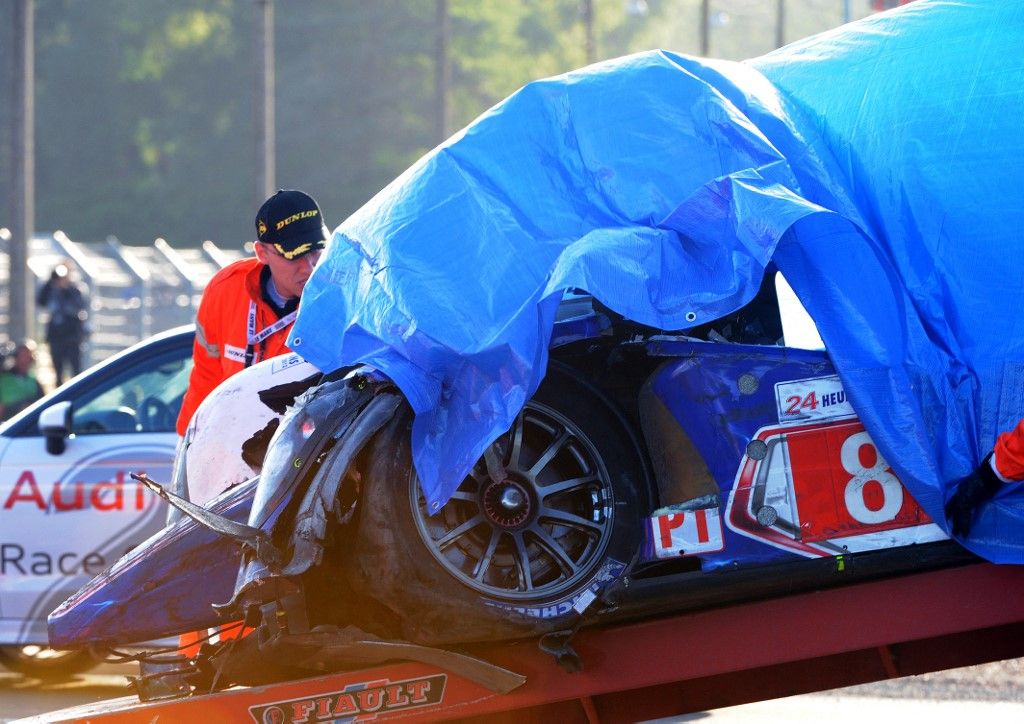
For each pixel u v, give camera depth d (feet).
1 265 225.76
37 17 503.61
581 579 32.19
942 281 33.27
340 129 485.15
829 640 32.37
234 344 43.27
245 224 483.92
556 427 32.81
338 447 31.42
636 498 32.58
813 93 35.37
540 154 32.94
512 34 506.48
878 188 33.88
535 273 31.71
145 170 499.10
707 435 32.53
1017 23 33.53
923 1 35.24
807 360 32.65
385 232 32.81
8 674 62.03
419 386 31.12
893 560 32.48
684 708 33.94
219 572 33.30
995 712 50.49
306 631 31.27
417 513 31.58
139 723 32.48
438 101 249.14
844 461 32.48
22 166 184.44
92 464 59.26
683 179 32.27
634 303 30.50
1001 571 32.48
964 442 32.73
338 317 33.53
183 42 496.64
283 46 497.05
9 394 133.90
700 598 32.32
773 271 34.65
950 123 33.42
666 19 557.74
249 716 32.27
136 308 206.90
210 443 38.50
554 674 32.37
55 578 58.90
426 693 32.22
